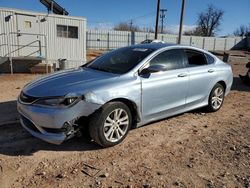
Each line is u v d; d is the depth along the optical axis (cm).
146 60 505
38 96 416
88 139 477
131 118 475
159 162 408
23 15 1477
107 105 434
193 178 367
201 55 624
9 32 1455
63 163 399
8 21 1443
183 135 514
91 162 403
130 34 4694
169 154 435
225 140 496
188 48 593
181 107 568
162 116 534
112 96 436
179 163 406
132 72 481
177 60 561
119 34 4622
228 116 644
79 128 422
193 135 516
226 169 392
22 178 358
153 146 462
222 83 671
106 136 439
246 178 370
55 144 446
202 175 375
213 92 645
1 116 586
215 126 570
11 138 477
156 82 502
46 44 1509
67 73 500
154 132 522
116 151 439
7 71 1473
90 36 4444
